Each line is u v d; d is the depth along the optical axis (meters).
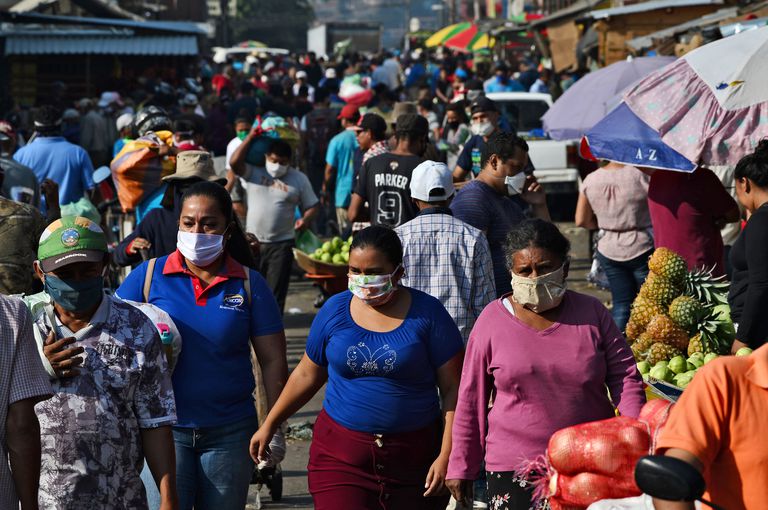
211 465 11.84
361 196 20.41
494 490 10.93
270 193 24.17
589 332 10.75
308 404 20.89
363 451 11.29
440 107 62.78
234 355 11.92
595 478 8.99
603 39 51.72
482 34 102.06
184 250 11.86
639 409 10.59
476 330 11.05
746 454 7.42
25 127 61.19
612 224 21.02
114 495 10.12
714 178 18.69
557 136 29.05
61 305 9.92
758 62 17.34
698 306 15.17
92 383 10.03
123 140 31.06
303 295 32.44
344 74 85.31
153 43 70.94
